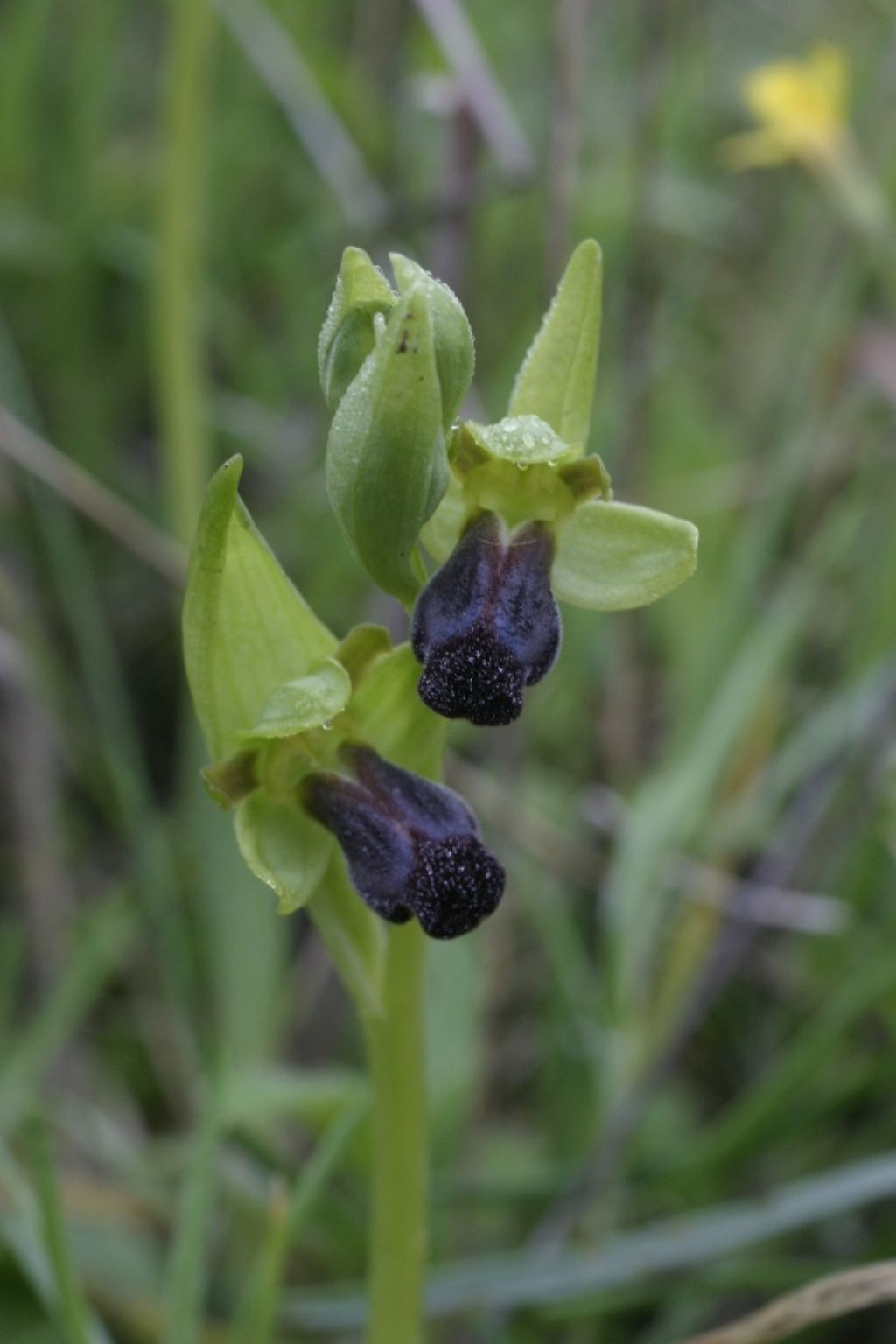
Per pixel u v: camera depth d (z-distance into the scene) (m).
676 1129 0.31
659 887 0.31
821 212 0.38
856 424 0.34
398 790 0.25
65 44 0.41
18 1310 0.29
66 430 0.37
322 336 0.24
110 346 0.40
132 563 0.37
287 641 0.25
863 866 0.31
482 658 0.24
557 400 0.25
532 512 0.25
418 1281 0.26
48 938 0.32
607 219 0.38
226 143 0.40
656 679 0.36
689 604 0.35
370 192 0.37
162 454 0.37
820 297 0.35
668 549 0.25
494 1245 0.30
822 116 0.34
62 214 0.37
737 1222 0.28
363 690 0.25
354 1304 0.28
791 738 0.33
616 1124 0.29
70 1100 0.30
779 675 0.33
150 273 0.38
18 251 0.36
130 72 0.46
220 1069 0.27
